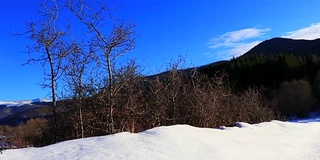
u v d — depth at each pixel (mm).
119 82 13383
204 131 11516
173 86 16219
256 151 10391
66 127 13422
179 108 16047
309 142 13359
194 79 18141
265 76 57125
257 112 22984
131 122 13570
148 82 15023
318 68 63562
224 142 10453
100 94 13312
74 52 13047
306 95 53500
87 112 13500
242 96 23344
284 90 53344
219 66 54375
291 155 10898
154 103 14859
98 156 8031
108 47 13203
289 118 52312
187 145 9344
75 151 8500
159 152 8547
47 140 13977
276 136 13406
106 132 13273
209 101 16547
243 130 13594
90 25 13016
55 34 12828
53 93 13086
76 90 13250
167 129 10695
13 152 8789
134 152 8375
